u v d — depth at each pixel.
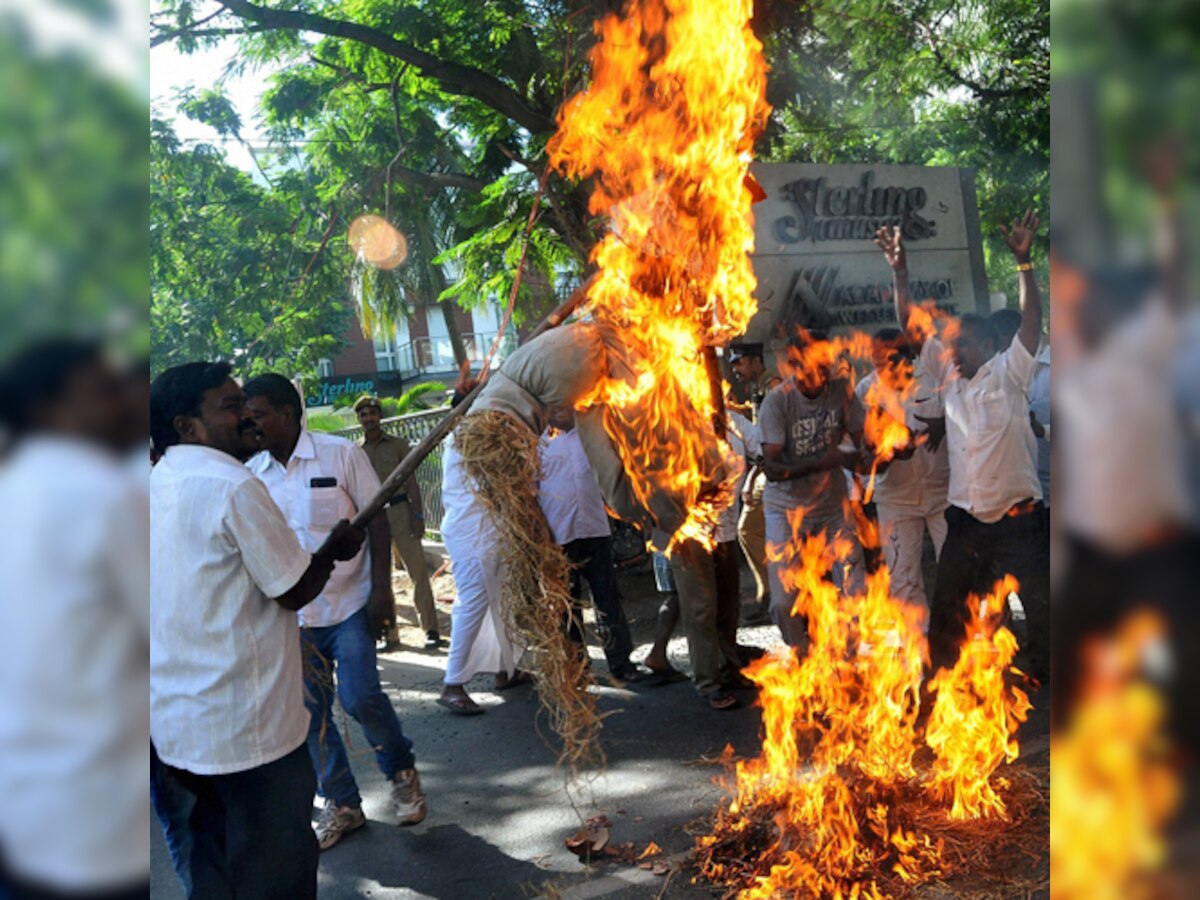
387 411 20.64
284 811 2.94
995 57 11.48
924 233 9.16
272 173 11.76
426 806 4.49
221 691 2.87
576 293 3.17
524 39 9.23
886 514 5.70
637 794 4.37
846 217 8.79
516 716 5.64
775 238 8.49
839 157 11.87
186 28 8.86
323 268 11.62
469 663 5.80
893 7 10.52
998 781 3.86
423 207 12.30
